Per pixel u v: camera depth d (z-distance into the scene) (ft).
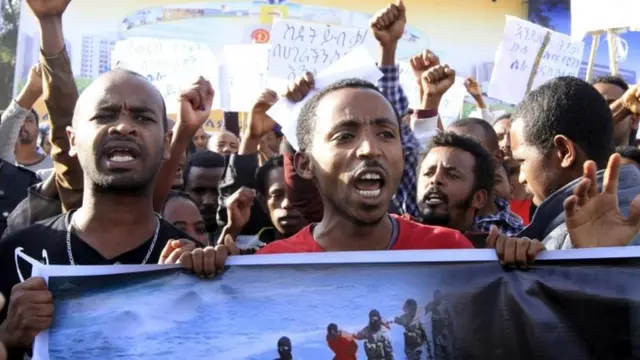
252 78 19.86
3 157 15.29
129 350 7.65
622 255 7.43
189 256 7.79
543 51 19.35
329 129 8.17
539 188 9.63
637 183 9.33
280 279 7.79
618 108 12.35
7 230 11.36
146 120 9.10
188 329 7.72
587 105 9.37
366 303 7.75
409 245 8.49
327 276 7.83
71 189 10.94
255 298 7.77
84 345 7.61
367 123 8.13
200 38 60.13
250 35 60.49
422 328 7.72
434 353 7.67
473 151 11.72
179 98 11.64
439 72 13.73
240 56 19.97
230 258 7.84
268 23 60.64
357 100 8.21
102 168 8.91
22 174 14.66
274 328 7.74
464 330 7.67
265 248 8.50
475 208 11.78
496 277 7.72
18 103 15.25
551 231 8.94
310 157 8.54
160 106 9.29
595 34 18.92
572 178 9.39
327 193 8.24
